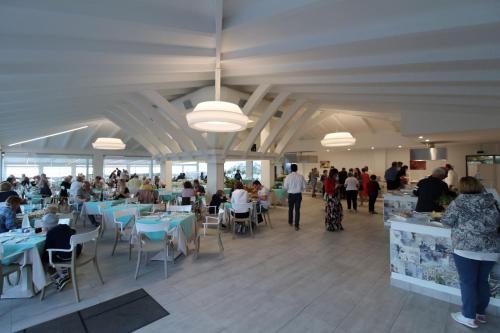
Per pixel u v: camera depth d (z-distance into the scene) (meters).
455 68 3.75
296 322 2.66
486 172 10.34
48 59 3.04
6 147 12.55
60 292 3.30
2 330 2.52
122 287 3.43
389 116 9.00
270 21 3.09
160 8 2.91
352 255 4.66
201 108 3.90
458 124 6.54
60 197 9.17
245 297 3.16
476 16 2.57
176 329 2.54
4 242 3.17
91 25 2.70
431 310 2.88
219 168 8.42
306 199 12.76
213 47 4.12
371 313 2.82
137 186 10.13
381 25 3.11
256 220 6.54
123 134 14.80
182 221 4.34
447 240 3.06
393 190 7.86
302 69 4.57
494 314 2.79
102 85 4.46
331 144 8.59
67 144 14.12
